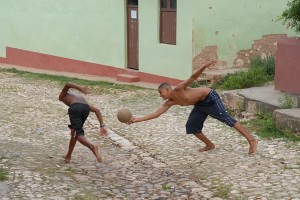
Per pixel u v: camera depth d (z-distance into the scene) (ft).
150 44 55.57
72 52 66.13
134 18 57.77
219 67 52.49
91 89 53.83
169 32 53.83
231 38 52.65
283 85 39.11
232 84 46.32
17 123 37.06
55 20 67.72
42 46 70.64
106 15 60.59
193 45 50.98
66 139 33.04
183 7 51.31
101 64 62.49
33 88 55.26
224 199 22.21
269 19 54.34
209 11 51.08
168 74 53.93
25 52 73.72
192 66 51.24
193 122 28.40
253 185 23.57
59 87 55.98
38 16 70.28
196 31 50.88
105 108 43.96
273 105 35.22
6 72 69.36
